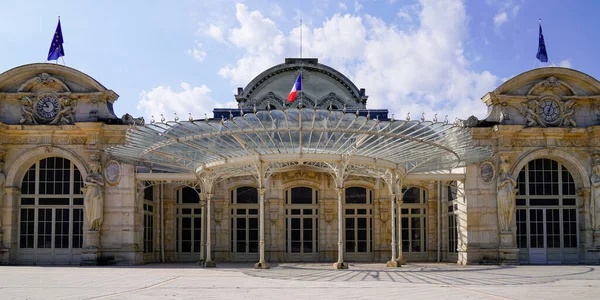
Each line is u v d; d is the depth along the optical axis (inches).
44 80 1414.9
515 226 1412.4
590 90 1450.5
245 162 1160.8
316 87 1855.3
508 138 1416.1
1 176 1391.5
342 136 1109.7
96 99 1423.5
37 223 1438.2
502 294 709.3
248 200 1592.0
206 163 1243.2
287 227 1572.3
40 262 1428.4
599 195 1414.9
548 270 1143.0
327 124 1091.3
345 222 1578.5
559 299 658.8
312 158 1119.6
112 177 1408.7
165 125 1005.2
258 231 1576.0
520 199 1464.1
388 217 1568.7
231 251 1569.9
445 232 1550.2
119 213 1400.1
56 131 1406.3
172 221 1587.1
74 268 1227.9
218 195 1571.1
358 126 1141.1
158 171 1537.9
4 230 1398.9
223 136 1123.3
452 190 1513.3
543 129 1414.9
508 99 1433.3
